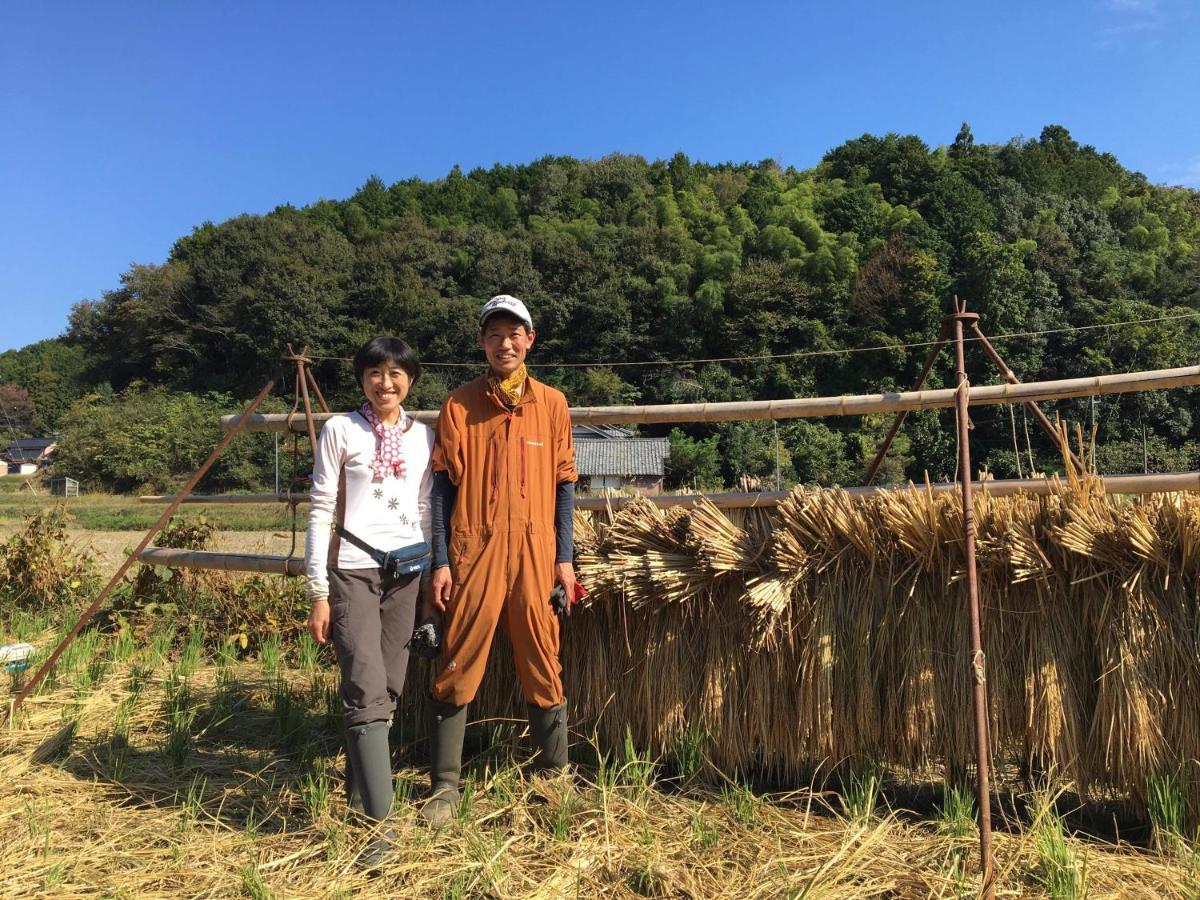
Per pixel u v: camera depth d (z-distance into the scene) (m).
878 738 2.74
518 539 2.68
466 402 2.78
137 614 5.73
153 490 42.56
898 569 2.73
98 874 2.34
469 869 2.28
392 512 2.73
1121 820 2.65
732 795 2.78
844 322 57.69
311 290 58.56
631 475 40.34
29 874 2.33
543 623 2.71
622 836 2.48
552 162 100.56
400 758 3.21
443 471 2.76
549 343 60.03
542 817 2.61
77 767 3.20
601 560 3.02
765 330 57.41
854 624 2.75
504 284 62.09
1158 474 2.88
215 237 65.44
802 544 2.81
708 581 2.88
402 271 62.19
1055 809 2.65
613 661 3.06
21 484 45.56
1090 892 2.13
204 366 62.25
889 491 2.82
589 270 63.47
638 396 56.38
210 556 4.92
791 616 2.81
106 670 4.57
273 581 5.84
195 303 63.47
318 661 4.94
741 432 44.34
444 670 2.69
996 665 2.61
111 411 48.91
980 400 3.22
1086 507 2.57
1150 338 43.09
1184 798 2.41
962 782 2.67
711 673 2.89
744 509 3.19
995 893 2.12
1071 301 53.78
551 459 2.79
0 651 4.62
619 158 95.19
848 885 2.18
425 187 96.50
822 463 40.94
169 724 3.62
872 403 3.32
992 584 2.65
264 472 43.50
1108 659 2.48
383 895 2.20
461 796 2.78
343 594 2.66
